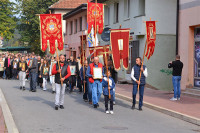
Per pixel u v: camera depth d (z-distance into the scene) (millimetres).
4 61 27938
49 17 11992
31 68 17203
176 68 13797
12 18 52688
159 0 21188
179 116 10047
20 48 72688
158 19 21188
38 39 56000
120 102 13711
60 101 11406
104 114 10359
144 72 11398
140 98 11461
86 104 12695
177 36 17109
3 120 8312
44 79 18016
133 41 22781
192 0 15859
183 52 16609
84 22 35656
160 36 21266
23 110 10766
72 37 40688
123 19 24594
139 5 22078
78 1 49750
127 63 12383
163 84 21359
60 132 7531
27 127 8062
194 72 16078
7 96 14734
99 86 11688
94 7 14180
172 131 8047
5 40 52812
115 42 12266
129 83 22984
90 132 7590
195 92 15383
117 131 7766
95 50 12781
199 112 10469
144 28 21109
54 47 12047
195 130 8344
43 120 9047
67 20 43000
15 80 26594
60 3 49094
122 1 24812
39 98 14234
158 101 13250
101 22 14328
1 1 50250
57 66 11062
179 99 13891
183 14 16641
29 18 55531
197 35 15938
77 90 18578
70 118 9453
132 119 9586
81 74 13672
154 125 8766
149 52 12633
